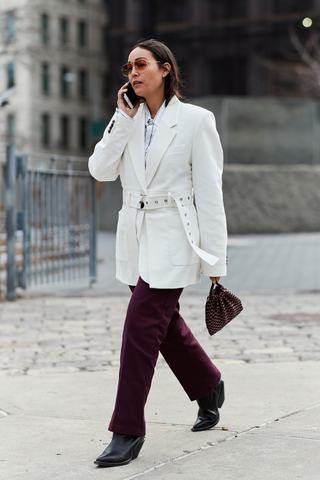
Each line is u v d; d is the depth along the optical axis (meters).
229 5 55.97
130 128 4.00
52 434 4.45
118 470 3.79
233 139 22.53
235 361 6.48
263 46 54.47
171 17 58.53
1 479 3.71
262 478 3.61
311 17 52.50
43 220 10.97
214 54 56.72
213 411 4.43
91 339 7.57
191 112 3.98
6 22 22.00
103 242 20.64
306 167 23.22
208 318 4.07
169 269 3.94
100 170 4.07
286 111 23.03
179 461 3.89
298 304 9.73
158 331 3.94
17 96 70.31
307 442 4.14
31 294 10.94
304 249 17.59
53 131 74.31
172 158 3.96
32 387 5.64
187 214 3.99
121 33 60.91
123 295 10.80
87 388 5.62
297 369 6.10
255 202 22.62
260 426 4.48
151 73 3.91
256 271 13.47
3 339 7.58
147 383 3.91
